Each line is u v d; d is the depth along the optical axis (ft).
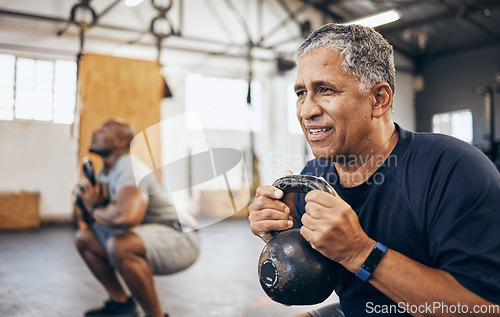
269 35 31.04
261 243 18.03
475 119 32.07
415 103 36.24
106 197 7.40
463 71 33.04
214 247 16.98
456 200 2.55
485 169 2.59
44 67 25.44
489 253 2.37
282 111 32.24
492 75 31.19
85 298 10.09
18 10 23.81
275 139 31.94
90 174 7.36
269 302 9.62
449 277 2.41
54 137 25.88
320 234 2.46
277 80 32.09
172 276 12.07
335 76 2.65
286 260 2.75
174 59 28.30
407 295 2.46
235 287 10.94
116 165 7.06
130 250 6.84
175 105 28.50
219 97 30.14
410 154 2.88
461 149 2.72
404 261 2.46
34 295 10.34
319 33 2.73
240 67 30.78
